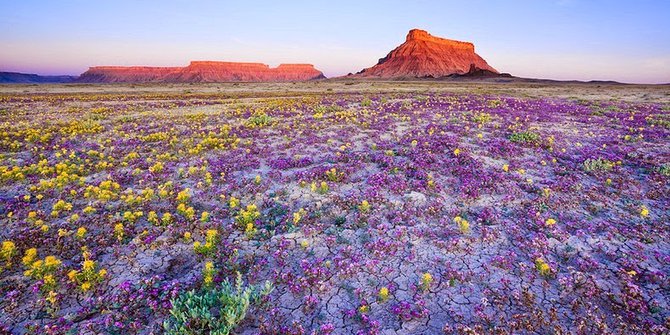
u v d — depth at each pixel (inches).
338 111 1206.9
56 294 254.1
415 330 232.7
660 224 362.6
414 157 592.4
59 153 623.2
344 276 285.0
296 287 267.4
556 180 495.2
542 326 230.2
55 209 401.7
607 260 303.4
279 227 363.3
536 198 431.5
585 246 323.6
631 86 4092.0
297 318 244.8
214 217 386.6
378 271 293.3
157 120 1078.4
